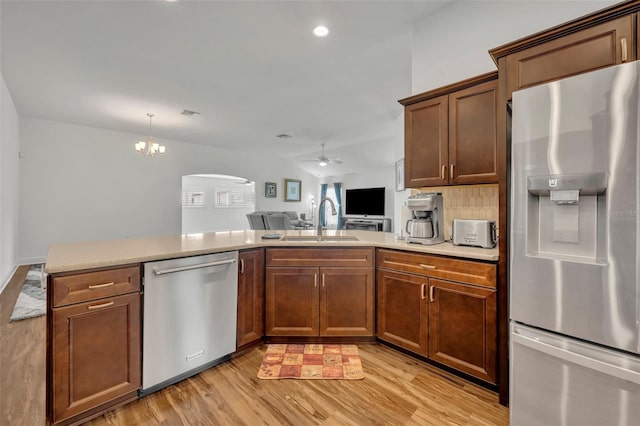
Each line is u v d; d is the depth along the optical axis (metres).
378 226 8.05
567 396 1.25
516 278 1.41
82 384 1.49
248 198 8.62
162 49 2.93
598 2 1.80
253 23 2.53
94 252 1.79
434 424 1.54
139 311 1.68
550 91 1.29
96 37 2.70
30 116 5.16
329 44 2.88
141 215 6.47
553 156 1.28
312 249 2.36
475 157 2.04
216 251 2.02
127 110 4.77
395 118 5.23
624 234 1.11
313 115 5.06
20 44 2.80
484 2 2.23
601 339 1.16
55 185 5.50
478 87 2.03
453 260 1.90
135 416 1.57
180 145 7.05
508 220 1.69
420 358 2.15
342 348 2.33
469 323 1.83
